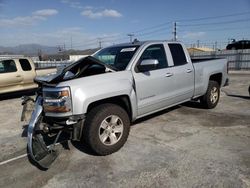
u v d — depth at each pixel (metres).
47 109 3.73
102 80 3.94
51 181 3.38
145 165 3.65
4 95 11.52
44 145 3.85
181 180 3.21
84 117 3.72
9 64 10.66
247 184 3.04
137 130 5.13
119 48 5.13
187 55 5.81
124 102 4.34
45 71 11.82
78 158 4.01
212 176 3.25
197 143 4.35
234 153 3.89
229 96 8.77
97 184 3.24
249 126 5.16
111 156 4.00
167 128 5.19
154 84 4.76
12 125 6.32
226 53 28.50
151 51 4.94
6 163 4.04
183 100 5.65
